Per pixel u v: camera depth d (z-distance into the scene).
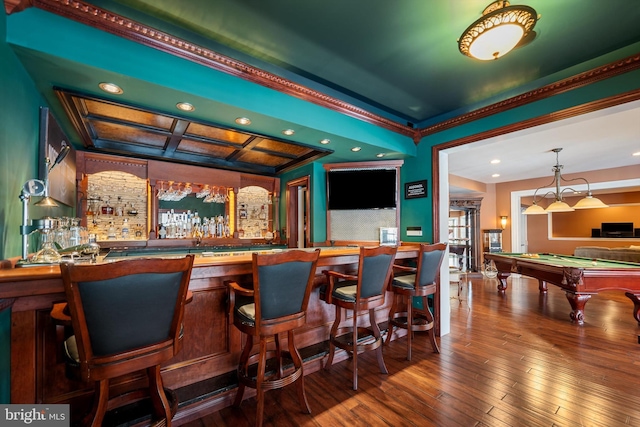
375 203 3.95
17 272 1.32
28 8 1.48
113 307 1.12
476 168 6.07
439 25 1.99
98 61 1.63
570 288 3.79
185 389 1.93
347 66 2.50
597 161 5.43
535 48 2.24
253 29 2.04
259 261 1.56
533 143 4.32
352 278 2.20
